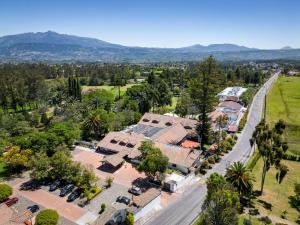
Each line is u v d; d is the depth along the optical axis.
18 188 56.78
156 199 50.84
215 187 41.72
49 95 145.25
